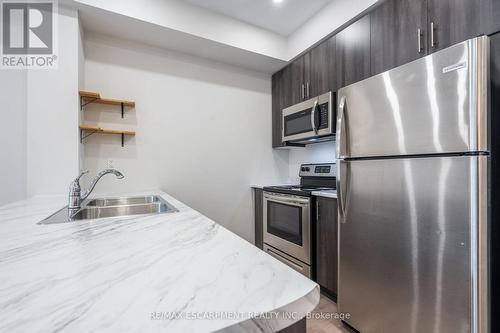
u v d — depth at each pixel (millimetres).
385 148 1320
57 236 786
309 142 2832
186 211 1221
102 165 2217
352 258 1515
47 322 352
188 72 2625
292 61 2771
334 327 1594
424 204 1159
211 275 505
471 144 1001
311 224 2086
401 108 1246
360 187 1464
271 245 2586
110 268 541
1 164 1729
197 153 2676
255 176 3061
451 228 1065
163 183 2488
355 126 1495
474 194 1000
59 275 507
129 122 2332
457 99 1039
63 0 1761
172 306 393
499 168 1134
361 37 1936
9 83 1740
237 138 2932
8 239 752
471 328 1003
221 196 2824
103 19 1986
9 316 366
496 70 1193
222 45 2418
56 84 1795
